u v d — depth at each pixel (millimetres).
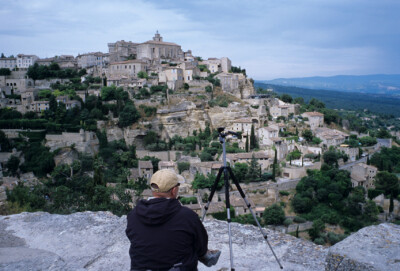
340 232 75500
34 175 98812
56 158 101312
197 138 120062
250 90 161250
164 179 6387
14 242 12094
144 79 138625
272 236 12117
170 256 5844
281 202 83562
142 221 6090
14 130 107500
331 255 7746
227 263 10203
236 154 100562
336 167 99000
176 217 6090
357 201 82188
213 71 163750
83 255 11016
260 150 109875
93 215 14492
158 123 123188
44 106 119125
